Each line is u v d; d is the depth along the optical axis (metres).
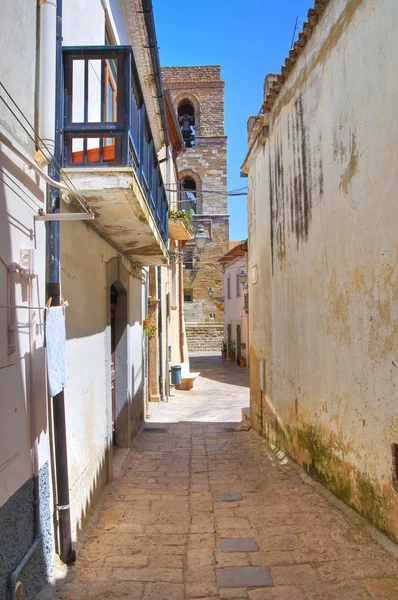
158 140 13.96
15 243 3.22
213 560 3.92
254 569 3.72
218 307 35.00
